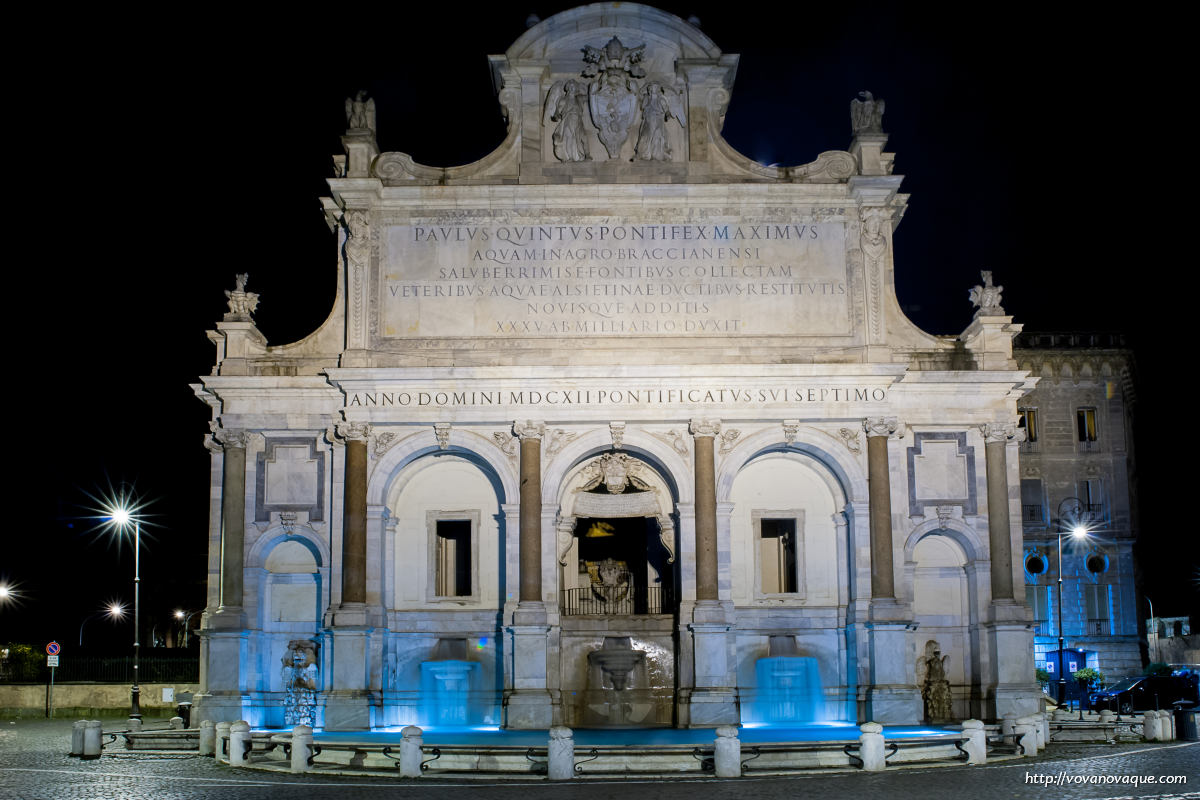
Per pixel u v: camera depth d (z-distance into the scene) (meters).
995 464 47.59
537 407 46.34
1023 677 46.03
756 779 31.44
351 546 45.59
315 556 47.41
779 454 48.34
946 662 47.88
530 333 47.59
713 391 46.59
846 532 47.72
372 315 47.34
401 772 32.19
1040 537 71.62
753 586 47.69
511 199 48.06
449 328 47.59
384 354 47.19
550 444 46.81
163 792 29.36
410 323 47.59
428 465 48.09
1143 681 53.00
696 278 48.06
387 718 46.22
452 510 47.97
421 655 47.06
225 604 46.16
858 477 46.69
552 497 46.41
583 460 48.31
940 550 48.50
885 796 27.55
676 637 46.91
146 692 59.19
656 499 48.34
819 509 48.34
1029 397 72.88
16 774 33.09
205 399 48.25
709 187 47.91
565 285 47.94
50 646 58.56
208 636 45.84
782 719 46.19
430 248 48.06
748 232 48.38
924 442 47.94
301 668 46.59
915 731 41.31
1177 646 76.25
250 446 47.34
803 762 33.22
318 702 45.12
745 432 46.88
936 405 47.91
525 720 44.25
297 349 47.81
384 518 46.84
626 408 46.41
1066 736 39.62
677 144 48.75
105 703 59.34
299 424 47.16
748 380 46.41
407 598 47.44
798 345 47.47
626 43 49.19
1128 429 73.00
